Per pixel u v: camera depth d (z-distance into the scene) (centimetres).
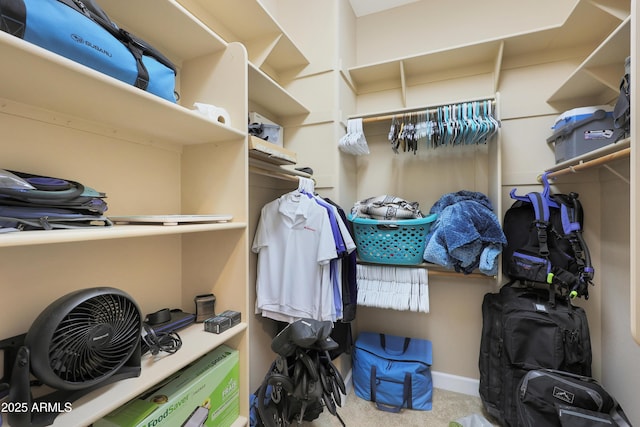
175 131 99
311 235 144
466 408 163
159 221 79
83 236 57
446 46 190
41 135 76
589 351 132
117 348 67
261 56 151
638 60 66
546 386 124
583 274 131
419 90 195
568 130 138
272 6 190
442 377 184
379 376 163
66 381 57
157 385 85
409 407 159
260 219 155
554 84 164
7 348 66
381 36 206
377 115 179
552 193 159
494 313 155
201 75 114
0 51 48
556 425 120
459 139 162
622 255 137
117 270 95
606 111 129
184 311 119
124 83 65
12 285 71
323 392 108
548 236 145
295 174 154
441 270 168
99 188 89
